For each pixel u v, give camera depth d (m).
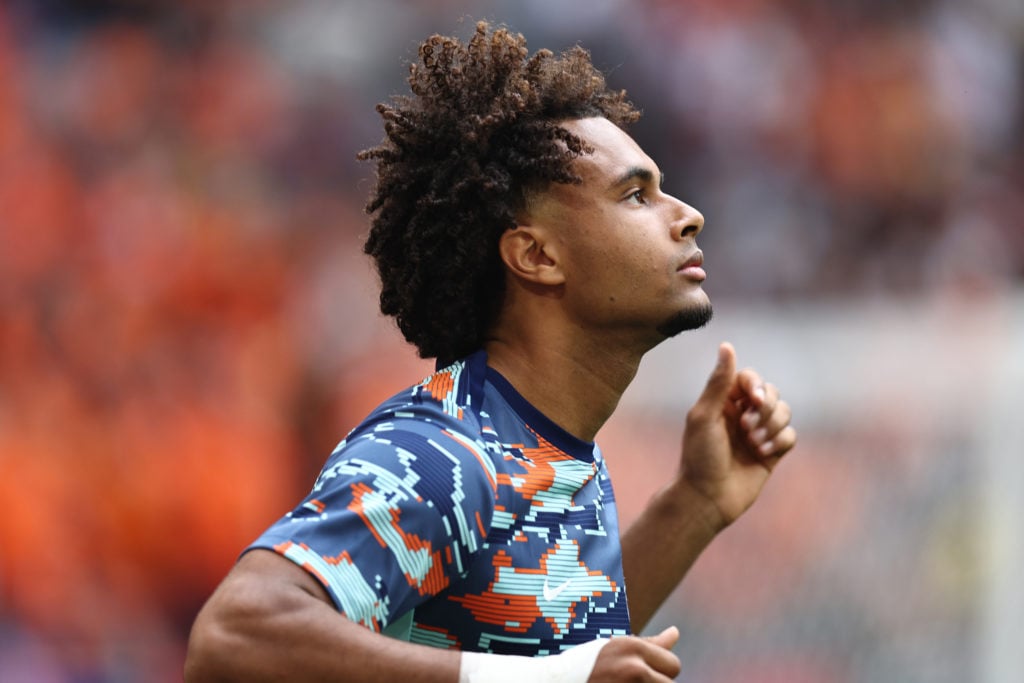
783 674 17.44
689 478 8.00
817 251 28.36
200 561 23.25
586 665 5.24
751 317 20.58
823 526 18.02
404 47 28.61
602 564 6.42
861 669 17.36
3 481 22.19
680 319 6.44
